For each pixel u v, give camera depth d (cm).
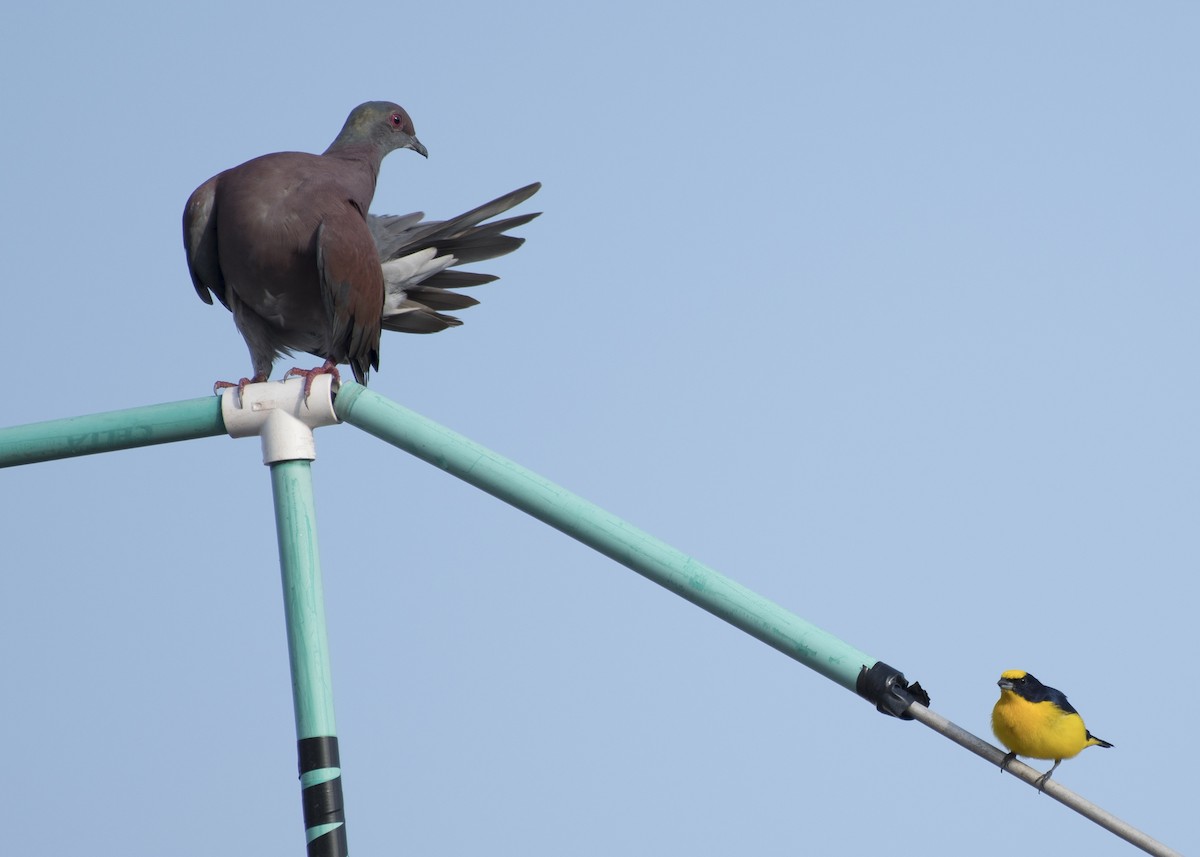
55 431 979
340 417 953
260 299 1374
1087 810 823
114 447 980
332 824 884
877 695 858
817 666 877
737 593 886
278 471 946
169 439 974
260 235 1329
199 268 1387
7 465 997
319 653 913
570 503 916
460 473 934
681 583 897
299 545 932
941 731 859
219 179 1378
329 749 895
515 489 921
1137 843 814
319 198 1346
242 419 953
